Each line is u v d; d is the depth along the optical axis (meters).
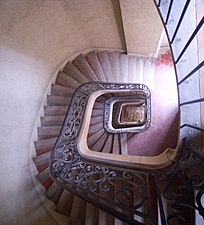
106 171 2.32
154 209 2.14
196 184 1.63
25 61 3.20
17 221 2.65
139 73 4.94
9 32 2.68
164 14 1.69
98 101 6.02
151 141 4.76
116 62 5.09
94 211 2.53
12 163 2.86
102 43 5.15
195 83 1.77
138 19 3.68
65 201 2.94
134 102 7.02
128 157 2.64
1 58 2.61
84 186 2.26
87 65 4.88
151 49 4.85
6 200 2.55
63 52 4.46
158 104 4.86
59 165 2.63
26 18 2.92
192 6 1.70
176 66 1.72
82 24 4.32
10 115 2.87
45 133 3.84
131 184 2.10
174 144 4.58
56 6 3.41
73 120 3.22
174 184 1.88
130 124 6.31
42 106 4.04
